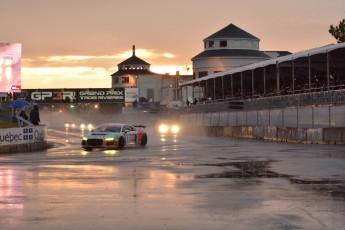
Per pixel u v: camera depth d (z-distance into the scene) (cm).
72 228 1027
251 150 3234
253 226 1034
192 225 1048
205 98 8362
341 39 8319
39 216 1143
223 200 1341
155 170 2075
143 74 14288
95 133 3469
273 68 6331
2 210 1213
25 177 1856
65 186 1617
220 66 11694
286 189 1528
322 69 5984
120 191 1507
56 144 4172
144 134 3781
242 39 11831
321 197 1379
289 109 4778
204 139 4819
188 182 1698
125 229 1018
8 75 6881
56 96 13038
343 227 1020
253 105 5697
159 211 1196
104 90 13125
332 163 2308
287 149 3297
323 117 4259
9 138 3353
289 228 1014
